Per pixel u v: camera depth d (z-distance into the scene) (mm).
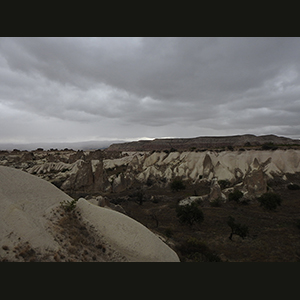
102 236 15039
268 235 24328
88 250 13297
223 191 45500
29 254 10961
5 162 83938
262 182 42844
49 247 11891
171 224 29125
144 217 32594
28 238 11781
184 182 62125
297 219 29188
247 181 44031
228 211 34281
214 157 72188
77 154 98938
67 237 13406
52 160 91625
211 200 40406
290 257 18953
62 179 58906
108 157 122188
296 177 60250
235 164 69500
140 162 89812
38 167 76250
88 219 16234
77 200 17953
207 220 30234
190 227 27812
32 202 15172
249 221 29250
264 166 66812
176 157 84562
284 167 66438
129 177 61531
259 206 36406
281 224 27672
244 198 40062
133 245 14594
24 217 13070
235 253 20078
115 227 15586
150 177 66312
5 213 12914
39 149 162125
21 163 86375
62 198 17453
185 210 28328
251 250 20672
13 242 11219
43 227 13195
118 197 45281
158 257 14102
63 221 14703
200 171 66188
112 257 13547
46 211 14945
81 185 50156
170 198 45156
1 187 15000
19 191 15625
